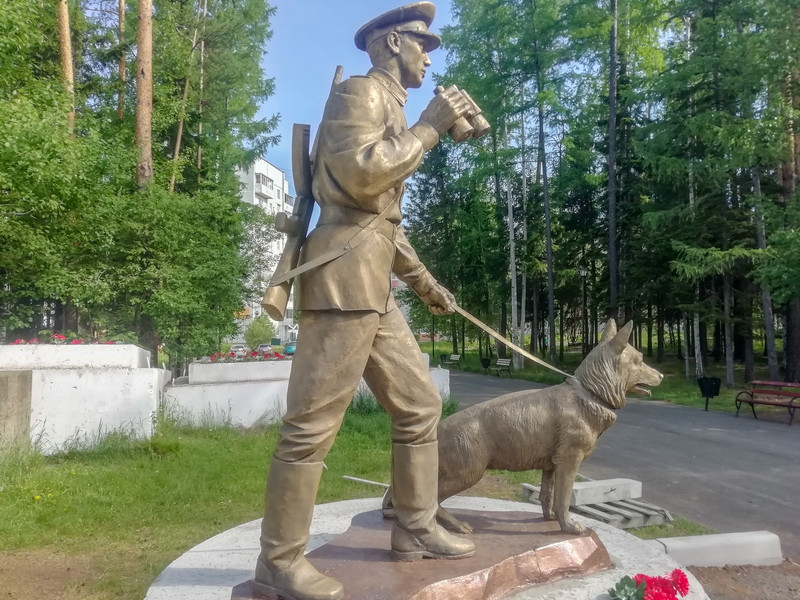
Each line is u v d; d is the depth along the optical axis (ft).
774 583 14.64
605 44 75.10
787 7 47.42
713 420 40.60
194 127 63.05
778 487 23.80
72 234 39.81
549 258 77.77
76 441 27.48
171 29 56.03
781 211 47.96
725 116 51.88
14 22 34.22
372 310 9.46
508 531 11.75
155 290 42.27
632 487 20.39
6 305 43.04
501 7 76.74
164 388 33.78
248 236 72.79
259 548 12.85
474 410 12.28
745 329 62.54
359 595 8.89
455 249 100.99
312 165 10.23
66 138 35.96
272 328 107.34
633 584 9.97
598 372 11.96
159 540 17.38
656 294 64.08
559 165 93.09
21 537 17.24
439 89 9.69
